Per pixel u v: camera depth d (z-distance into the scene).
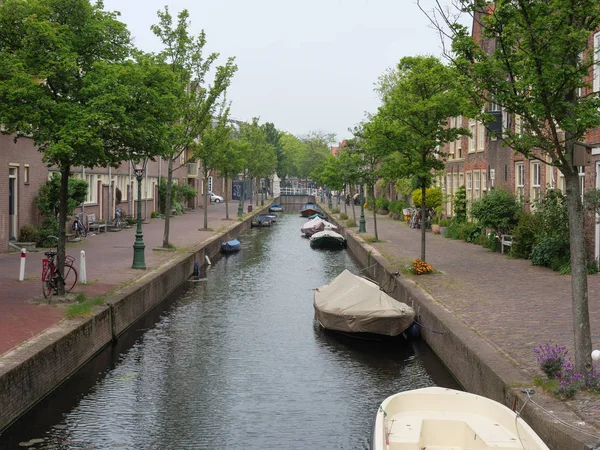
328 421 10.36
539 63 8.64
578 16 8.84
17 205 24.72
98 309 14.01
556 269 19.52
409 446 7.46
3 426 9.18
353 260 31.14
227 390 11.79
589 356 8.64
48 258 14.93
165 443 9.45
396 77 43.75
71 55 13.88
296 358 13.88
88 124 13.65
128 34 15.19
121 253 24.59
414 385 11.99
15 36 14.20
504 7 8.77
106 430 9.86
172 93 15.59
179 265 22.58
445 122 20.14
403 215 47.06
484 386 9.88
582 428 7.16
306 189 122.81
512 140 9.45
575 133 8.76
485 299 15.12
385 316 14.72
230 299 20.39
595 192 16.34
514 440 7.47
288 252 34.62
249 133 71.12
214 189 88.50
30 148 25.72
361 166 33.88
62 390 11.32
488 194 25.48
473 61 9.65
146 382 12.16
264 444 9.47
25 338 11.23
